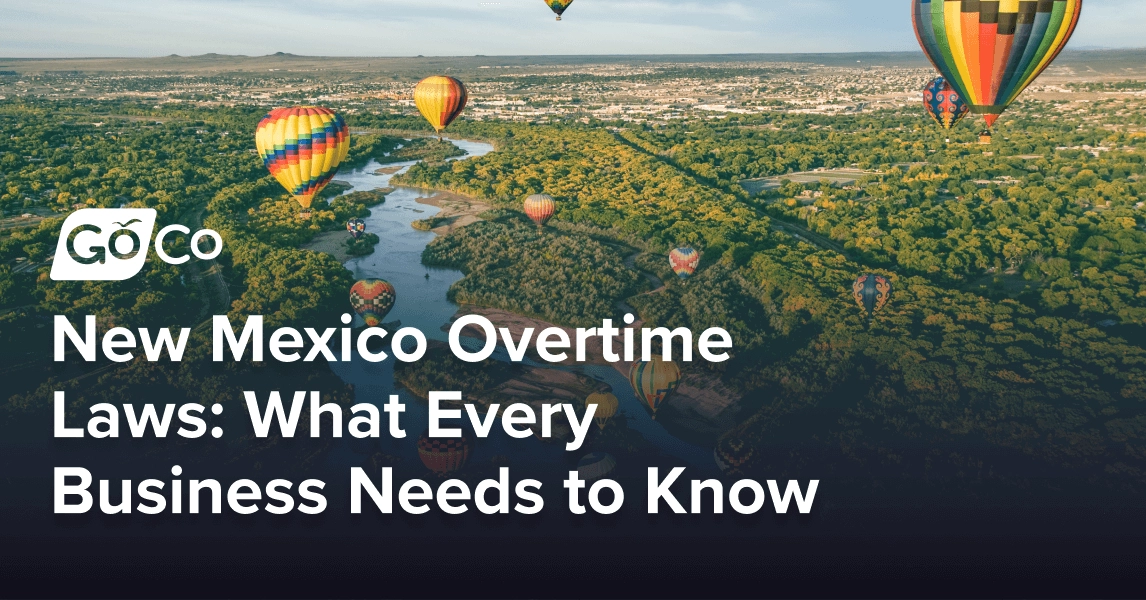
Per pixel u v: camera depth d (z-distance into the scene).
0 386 89.69
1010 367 91.06
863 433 79.62
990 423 80.25
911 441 78.12
